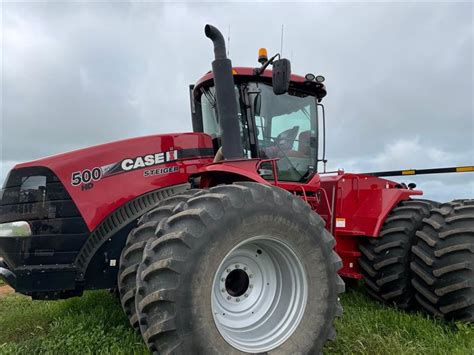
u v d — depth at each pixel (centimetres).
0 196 356
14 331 400
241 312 303
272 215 292
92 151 365
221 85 370
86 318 396
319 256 309
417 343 346
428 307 416
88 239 351
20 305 512
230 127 369
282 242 299
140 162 376
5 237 343
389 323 397
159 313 249
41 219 344
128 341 340
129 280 315
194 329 250
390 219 462
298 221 304
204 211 268
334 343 345
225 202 277
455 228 400
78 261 347
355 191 496
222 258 270
